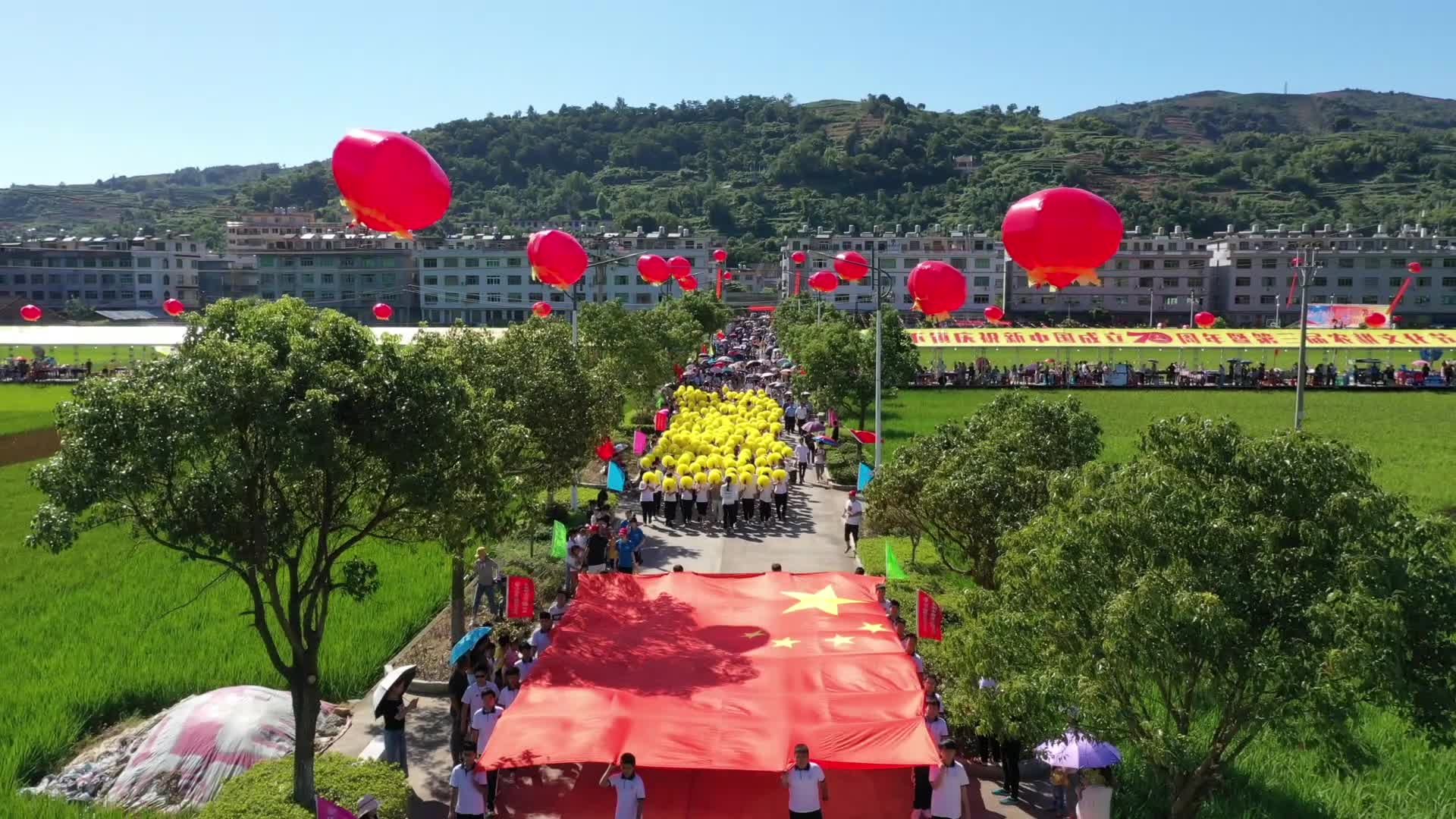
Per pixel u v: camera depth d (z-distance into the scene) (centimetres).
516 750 1681
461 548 1975
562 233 3145
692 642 2120
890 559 2958
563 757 1656
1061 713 1419
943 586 2933
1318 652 1263
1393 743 1927
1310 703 1255
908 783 1844
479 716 1853
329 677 2277
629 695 1858
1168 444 1501
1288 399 8350
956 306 3172
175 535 1521
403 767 1906
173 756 1889
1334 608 1220
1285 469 1361
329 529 1711
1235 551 1335
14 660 2378
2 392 9106
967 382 9206
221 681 2244
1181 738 1374
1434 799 1731
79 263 17538
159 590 2986
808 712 1781
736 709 1798
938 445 2622
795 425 6303
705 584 2494
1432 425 6656
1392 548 1326
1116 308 16962
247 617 2692
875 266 4144
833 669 1959
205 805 1769
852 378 5900
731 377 8688
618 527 3384
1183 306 16800
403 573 3141
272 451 1530
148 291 17875
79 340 9756
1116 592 1394
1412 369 9512
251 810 1617
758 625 2225
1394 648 1193
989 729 1593
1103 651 1389
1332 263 16338
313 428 1509
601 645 2103
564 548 3098
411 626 2689
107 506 1541
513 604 2494
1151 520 1368
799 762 1588
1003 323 14488
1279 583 1326
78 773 1919
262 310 1680
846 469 5072
